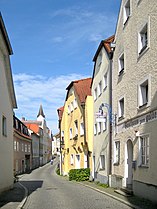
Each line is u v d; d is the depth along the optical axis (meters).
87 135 31.97
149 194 14.73
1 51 19.19
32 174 54.75
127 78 19.09
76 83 38.66
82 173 31.08
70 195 18.58
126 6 19.92
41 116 114.31
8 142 22.25
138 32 17.19
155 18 14.74
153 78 14.81
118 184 20.34
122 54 20.33
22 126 63.91
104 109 25.14
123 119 19.64
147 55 15.69
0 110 18.89
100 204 14.56
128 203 14.31
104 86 25.77
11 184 23.52
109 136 23.08
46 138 117.69
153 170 14.34
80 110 36.06
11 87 22.58
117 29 21.61
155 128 14.30
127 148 19.00
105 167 24.42
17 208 13.41
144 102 16.78
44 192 20.66
